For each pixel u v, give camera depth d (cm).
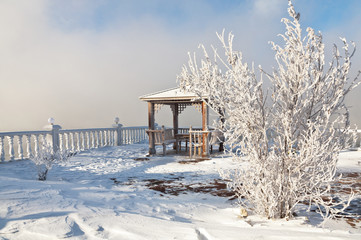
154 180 675
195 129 1359
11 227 263
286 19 329
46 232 253
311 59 326
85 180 683
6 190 413
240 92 331
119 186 609
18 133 1024
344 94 325
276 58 337
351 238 252
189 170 812
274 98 338
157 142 1153
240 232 267
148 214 360
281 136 338
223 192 541
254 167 353
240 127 349
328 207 316
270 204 341
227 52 337
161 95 1123
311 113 336
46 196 399
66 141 1234
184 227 284
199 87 355
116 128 1600
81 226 274
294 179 328
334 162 322
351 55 320
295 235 255
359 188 539
